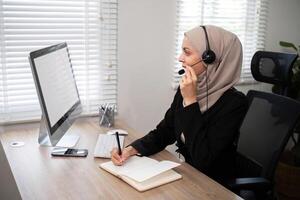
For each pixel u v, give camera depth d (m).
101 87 2.32
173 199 1.21
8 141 1.76
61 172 1.39
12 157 1.54
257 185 1.49
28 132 1.93
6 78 1.99
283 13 3.13
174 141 1.77
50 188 1.26
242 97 1.61
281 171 2.90
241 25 2.91
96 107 2.31
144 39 2.40
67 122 1.69
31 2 1.99
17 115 2.05
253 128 1.87
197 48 1.60
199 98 1.62
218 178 1.61
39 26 2.04
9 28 1.96
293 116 1.65
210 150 1.49
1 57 1.96
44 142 1.70
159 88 2.54
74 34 2.16
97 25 2.21
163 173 1.37
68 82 1.79
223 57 1.61
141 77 2.45
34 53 1.39
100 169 1.43
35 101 2.09
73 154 1.57
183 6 2.55
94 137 1.84
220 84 1.61
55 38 2.10
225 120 1.54
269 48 3.14
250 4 2.91
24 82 2.05
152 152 1.63
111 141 1.73
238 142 1.91
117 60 2.33
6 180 1.05
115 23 2.27
